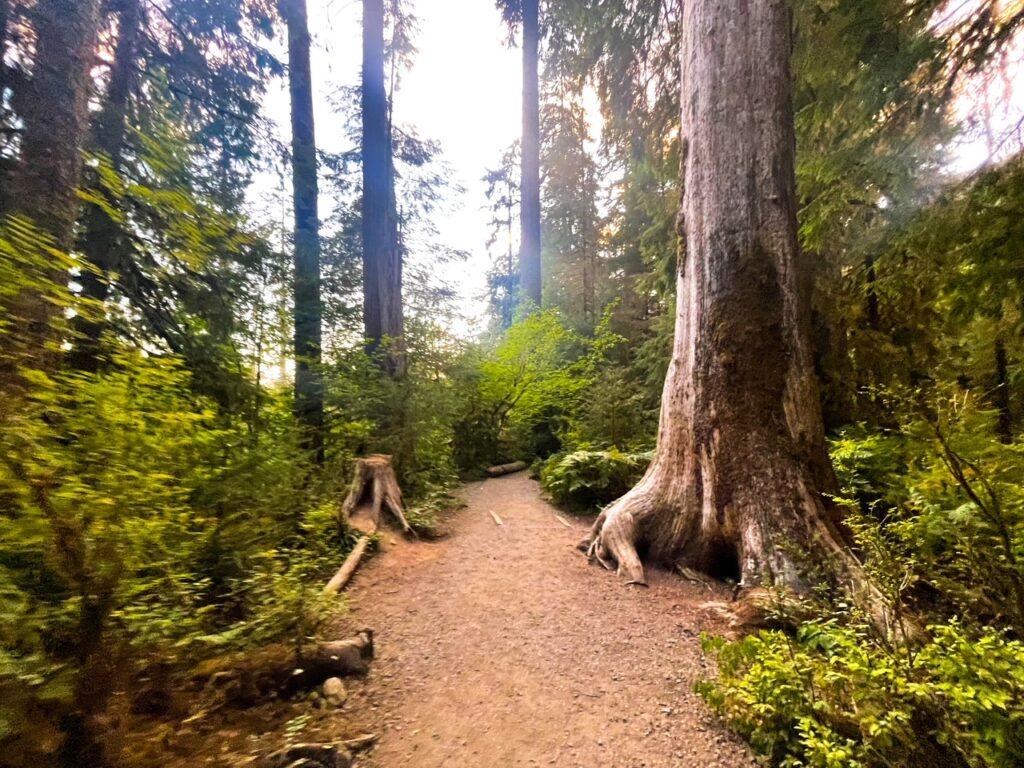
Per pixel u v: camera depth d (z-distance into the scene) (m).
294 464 4.26
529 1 12.87
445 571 4.39
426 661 2.87
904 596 2.71
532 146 13.22
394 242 8.88
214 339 5.19
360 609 3.57
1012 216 3.66
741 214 4.16
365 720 2.33
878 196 5.73
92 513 1.57
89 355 2.96
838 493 3.93
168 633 1.99
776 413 3.96
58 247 3.03
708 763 2.06
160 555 2.12
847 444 4.79
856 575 3.20
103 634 1.61
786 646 2.35
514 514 6.49
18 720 1.37
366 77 8.59
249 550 3.01
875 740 1.74
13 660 1.41
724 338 4.14
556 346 12.46
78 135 3.27
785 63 4.29
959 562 2.33
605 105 10.18
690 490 4.28
